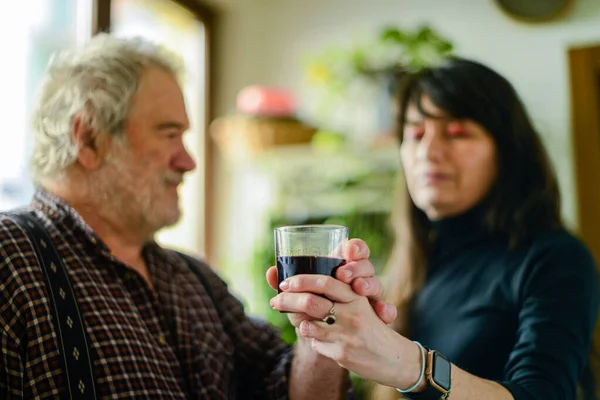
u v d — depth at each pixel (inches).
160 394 42.8
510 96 52.2
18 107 83.4
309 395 47.5
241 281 128.7
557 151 112.2
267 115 119.5
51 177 49.8
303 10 141.1
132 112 49.1
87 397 38.8
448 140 53.0
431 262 56.1
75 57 51.0
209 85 139.7
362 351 30.9
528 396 36.9
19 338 38.6
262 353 54.1
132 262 50.8
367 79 113.1
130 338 43.0
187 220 132.6
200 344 49.3
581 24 112.6
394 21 130.3
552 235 48.1
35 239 42.3
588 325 42.4
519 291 46.2
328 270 31.4
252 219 135.6
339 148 117.6
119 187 48.8
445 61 55.9
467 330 48.1
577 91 111.0
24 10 86.0
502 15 119.3
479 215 53.1
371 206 114.7
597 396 53.3
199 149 137.8
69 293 41.4
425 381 33.8
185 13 133.3
